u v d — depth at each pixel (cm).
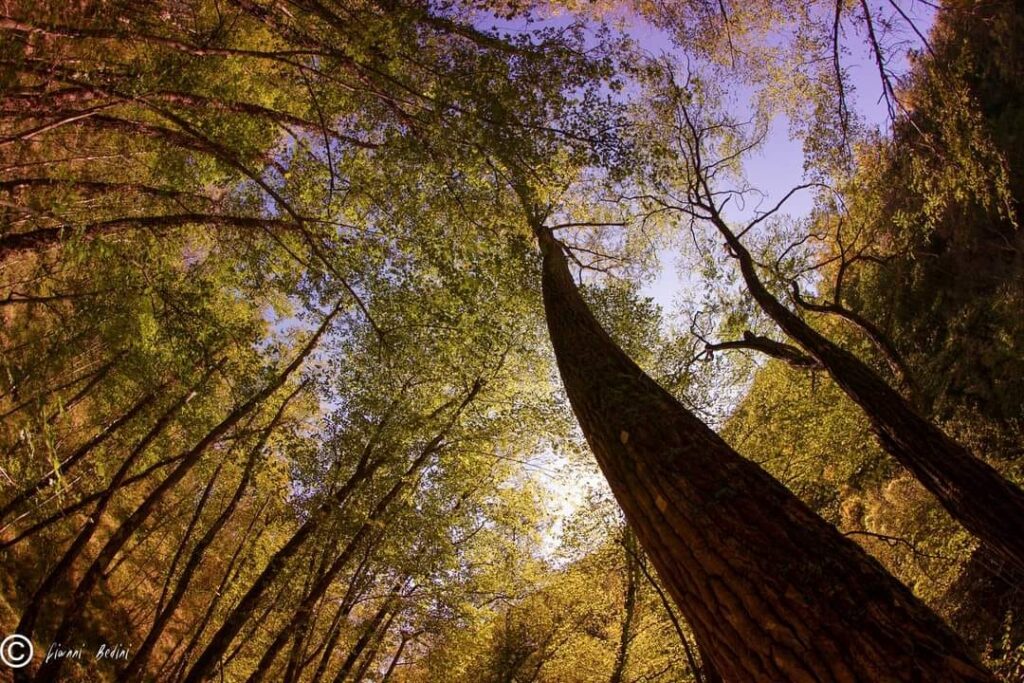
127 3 584
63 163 602
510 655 1277
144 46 607
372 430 934
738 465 233
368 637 1046
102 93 495
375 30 588
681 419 263
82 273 607
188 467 855
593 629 1250
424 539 934
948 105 611
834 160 762
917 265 859
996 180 609
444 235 643
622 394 288
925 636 167
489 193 634
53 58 508
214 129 638
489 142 577
